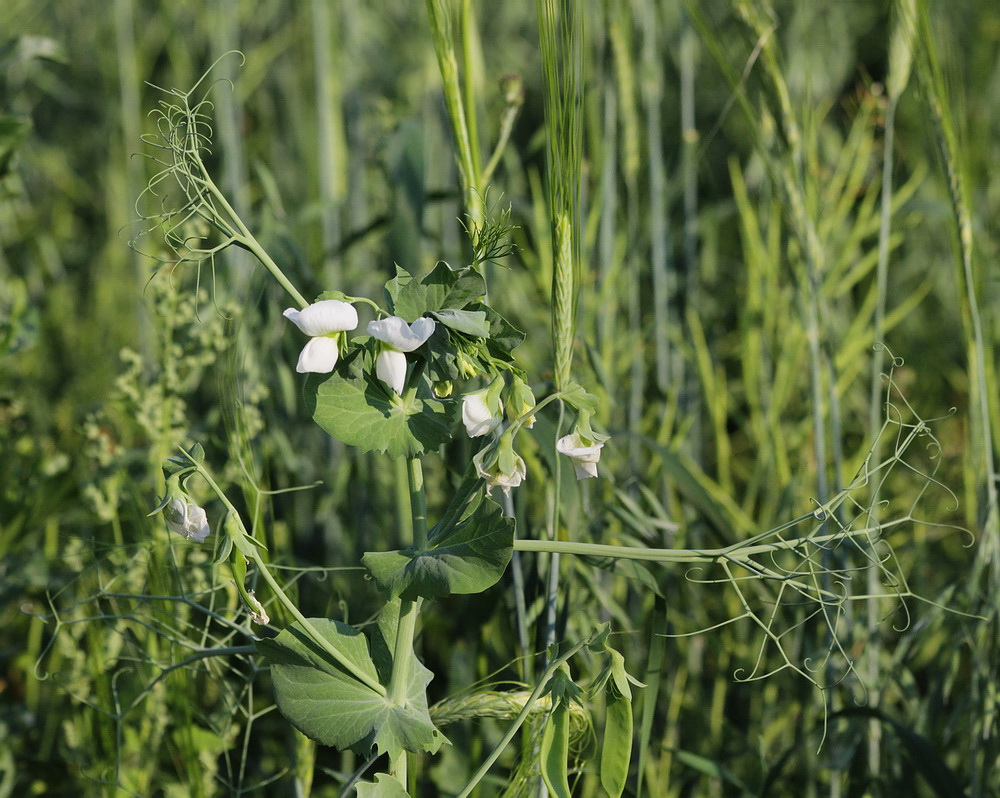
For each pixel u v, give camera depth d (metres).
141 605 2.12
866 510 1.77
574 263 1.69
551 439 1.99
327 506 2.67
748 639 2.66
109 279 4.39
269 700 2.60
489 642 2.50
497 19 5.27
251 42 4.70
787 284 3.15
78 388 3.88
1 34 3.95
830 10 4.68
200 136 1.55
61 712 2.59
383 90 4.79
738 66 3.05
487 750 2.43
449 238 3.16
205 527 1.45
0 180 2.69
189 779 2.14
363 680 1.52
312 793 2.60
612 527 2.40
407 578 1.46
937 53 2.16
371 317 3.36
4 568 2.59
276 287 2.56
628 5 2.65
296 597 2.35
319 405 1.42
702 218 3.58
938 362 3.83
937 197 3.97
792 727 2.60
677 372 3.14
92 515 2.47
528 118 4.93
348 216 3.69
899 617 2.73
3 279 3.58
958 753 2.49
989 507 2.17
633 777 2.38
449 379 1.48
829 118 4.61
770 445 2.89
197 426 2.89
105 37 4.86
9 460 2.63
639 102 3.21
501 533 1.42
